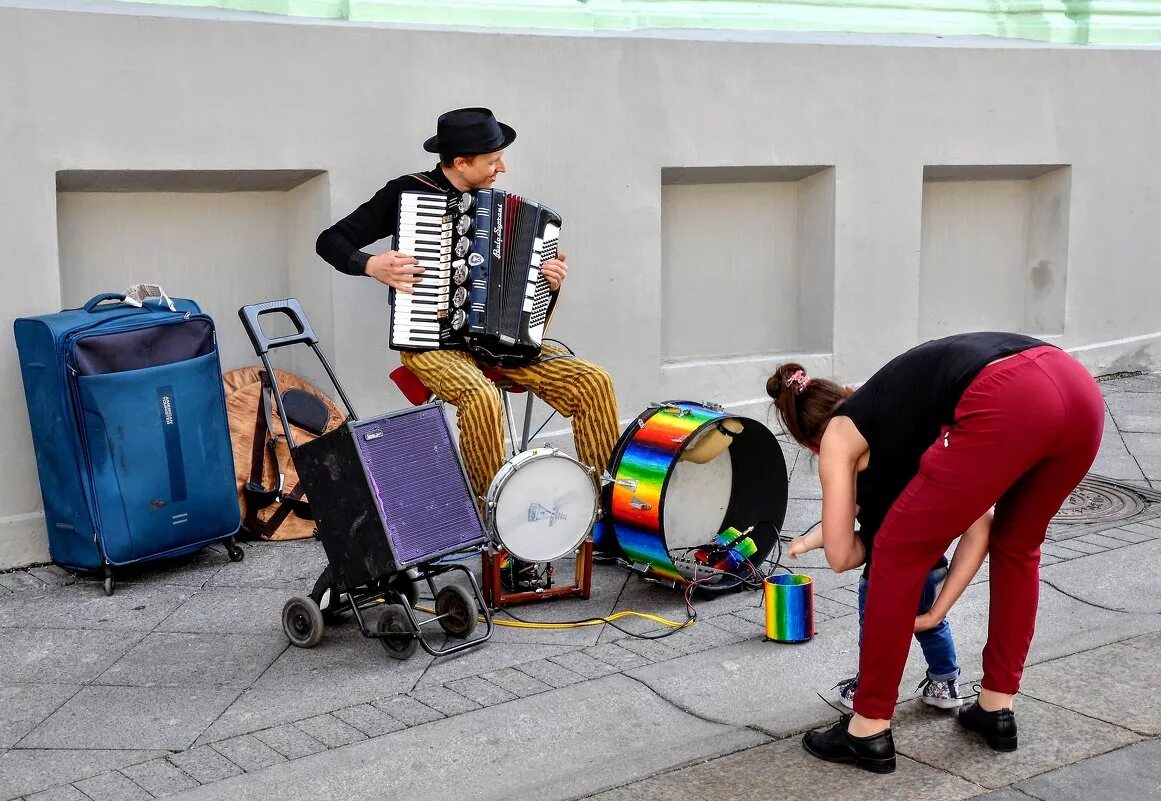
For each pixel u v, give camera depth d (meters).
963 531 3.29
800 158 7.08
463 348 4.94
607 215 6.52
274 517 5.50
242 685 4.10
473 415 4.70
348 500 4.23
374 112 5.80
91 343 4.73
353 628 4.57
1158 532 5.46
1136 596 4.73
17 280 5.04
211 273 5.86
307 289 6.01
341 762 3.57
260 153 5.54
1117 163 8.30
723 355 7.35
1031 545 3.48
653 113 6.57
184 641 4.46
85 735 3.76
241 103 5.47
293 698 4.00
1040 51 7.85
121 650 4.39
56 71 5.04
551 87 6.26
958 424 3.23
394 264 4.79
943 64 7.49
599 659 4.27
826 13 7.49
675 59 6.60
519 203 4.91
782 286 7.51
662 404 4.90
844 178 7.25
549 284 5.07
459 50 5.99
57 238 5.19
